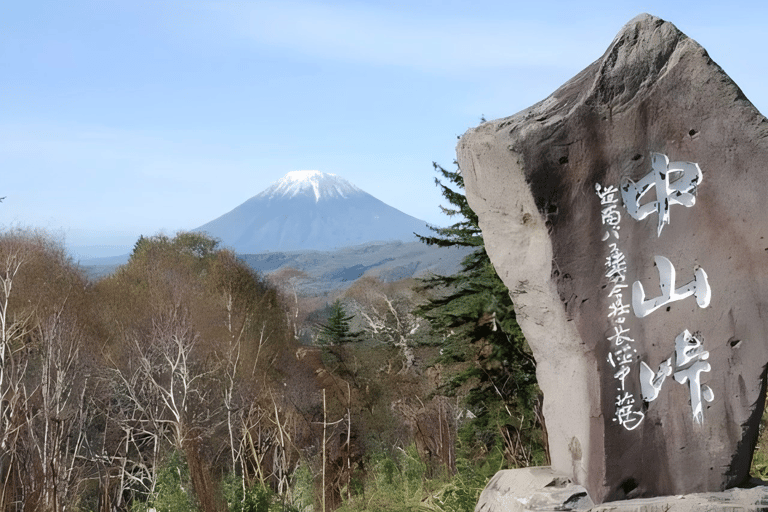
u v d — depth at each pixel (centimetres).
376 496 1201
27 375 2400
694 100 593
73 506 1997
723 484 604
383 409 2419
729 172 598
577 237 591
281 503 1277
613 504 588
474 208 641
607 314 595
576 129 587
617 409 593
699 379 602
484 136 601
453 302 1572
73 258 3866
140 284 3728
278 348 3164
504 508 626
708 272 602
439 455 1483
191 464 1346
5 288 2445
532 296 615
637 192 596
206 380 2642
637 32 590
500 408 1466
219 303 3378
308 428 2323
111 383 2550
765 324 604
